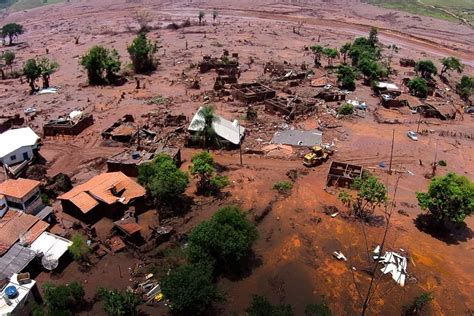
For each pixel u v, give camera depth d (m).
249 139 82.69
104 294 42.59
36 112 97.38
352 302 45.28
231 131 80.94
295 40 182.75
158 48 161.00
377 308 44.53
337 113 96.31
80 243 49.66
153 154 71.06
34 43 184.75
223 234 47.34
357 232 56.22
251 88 107.81
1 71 132.12
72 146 80.06
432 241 55.12
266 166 72.69
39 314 39.78
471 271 50.22
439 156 79.06
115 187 58.78
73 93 113.44
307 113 95.12
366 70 122.69
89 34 197.00
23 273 43.56
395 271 49.16
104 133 82.31
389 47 177.38
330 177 66.44
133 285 46.66
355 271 49.56
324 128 88.44
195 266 45.53
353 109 98.25
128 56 153.62
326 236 55.44
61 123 86.69
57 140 82.62
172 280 42.72
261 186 66.31
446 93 121.38
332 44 177.75
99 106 101.69
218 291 44.06
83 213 55.88
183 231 55.12
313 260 51.25
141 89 115.25
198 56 150.50
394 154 78.44
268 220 58.62
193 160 64.94
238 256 47.34
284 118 92.69
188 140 78.94
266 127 88.25
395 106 104.00
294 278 48.47
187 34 189.00
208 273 45.00
